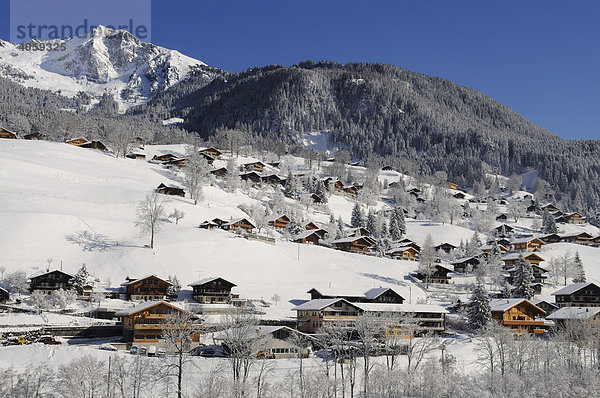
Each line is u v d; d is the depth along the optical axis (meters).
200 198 188.25
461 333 107.00
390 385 71.19
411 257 184.62
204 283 110.62
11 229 127.31
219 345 87.38
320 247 170.25
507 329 88.94
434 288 142.62
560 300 133.25
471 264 170.50
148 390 66.50
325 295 115.06
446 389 71.50
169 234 143.12
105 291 109.44
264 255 142.62
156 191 186.88
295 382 70.62
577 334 93.12
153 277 110.31
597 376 76.44
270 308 112.31
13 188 161.00
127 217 152.50
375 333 83.19
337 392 72.50
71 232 133.38
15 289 104.38
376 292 118.06
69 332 87.69
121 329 91.50
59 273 106.25
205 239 142.50
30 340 82.38
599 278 163.12
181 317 84.94
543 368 84.44
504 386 73.50
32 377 65.56
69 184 179.00
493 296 133.38
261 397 66.19
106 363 71.62
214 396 62.72
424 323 105.44
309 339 86.25
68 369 64.06
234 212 190.38
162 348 85.19
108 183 191.50
